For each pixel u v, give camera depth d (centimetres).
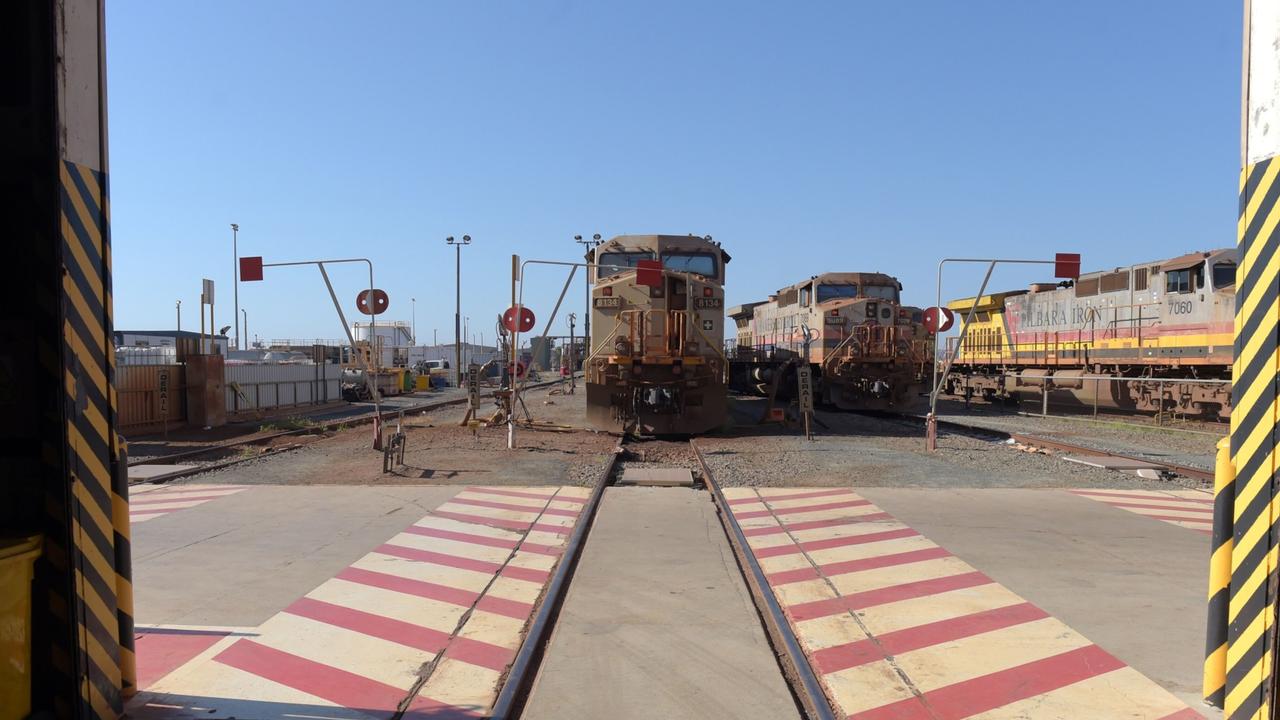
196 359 2014
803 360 2434
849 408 2484
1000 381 2986
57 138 349
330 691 426
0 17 348
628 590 602
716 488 1068
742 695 424
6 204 350
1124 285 2384
